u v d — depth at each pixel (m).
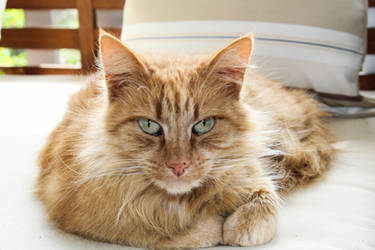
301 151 0.56
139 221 0.47
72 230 0.47
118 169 0.47
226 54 0.47
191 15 0.73
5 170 0.57
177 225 0.47
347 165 0.57
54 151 0.54
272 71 0.69
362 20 0.73
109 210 0.47
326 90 0.71
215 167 0.47
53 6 1.17
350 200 0.50
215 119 0.48
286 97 0.63
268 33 0.70
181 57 0.54
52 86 0.90
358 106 0.73
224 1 0.72
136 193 0.47
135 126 0.47
